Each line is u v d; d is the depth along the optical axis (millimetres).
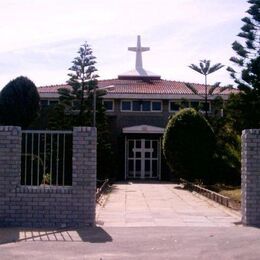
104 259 9102
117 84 41875
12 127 12969
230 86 31844
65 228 12523
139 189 27609
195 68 34812
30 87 27000
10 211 12883
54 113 31531
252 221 13258
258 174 13344
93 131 12914
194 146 29188
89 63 32938
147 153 38031
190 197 22406
